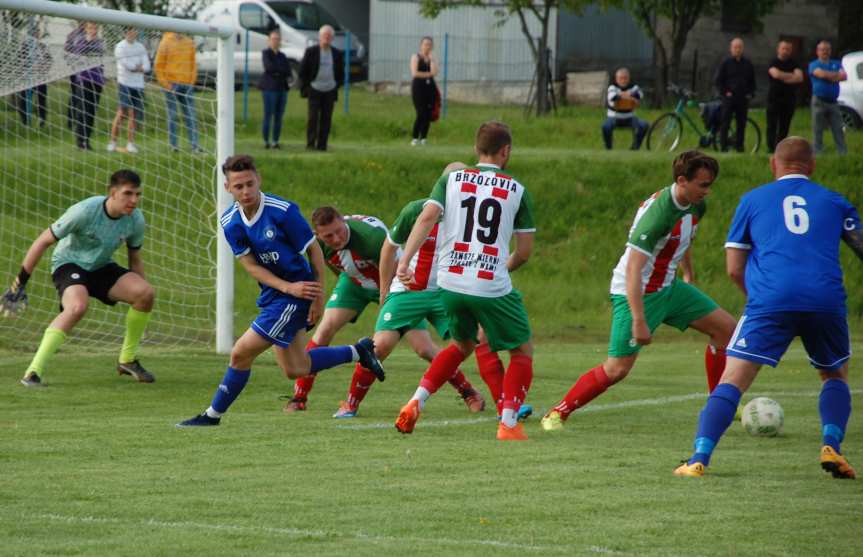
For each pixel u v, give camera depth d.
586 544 15.84
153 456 22.33
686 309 26.55
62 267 33.50
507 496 18.91
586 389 26.47
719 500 18.70
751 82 75.25
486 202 24.41
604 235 65.75
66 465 21.33
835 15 135.75
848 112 89.75
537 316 57.38
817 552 15.53
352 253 28.95
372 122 90.50
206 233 52.94
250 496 18.75
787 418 29.23
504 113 103.56
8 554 15.03
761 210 21.22
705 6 120.19
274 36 72.38
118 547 15.45
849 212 21.12
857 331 56.41
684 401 32.69
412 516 17.44
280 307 25.12
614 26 123.44
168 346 44.72
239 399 31.61
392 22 125.94
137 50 48.75
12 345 43.00
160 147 52.28
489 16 122.31
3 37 40.22
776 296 20.58
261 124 87.31
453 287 24.45
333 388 34.09
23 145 52.19
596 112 106.81
